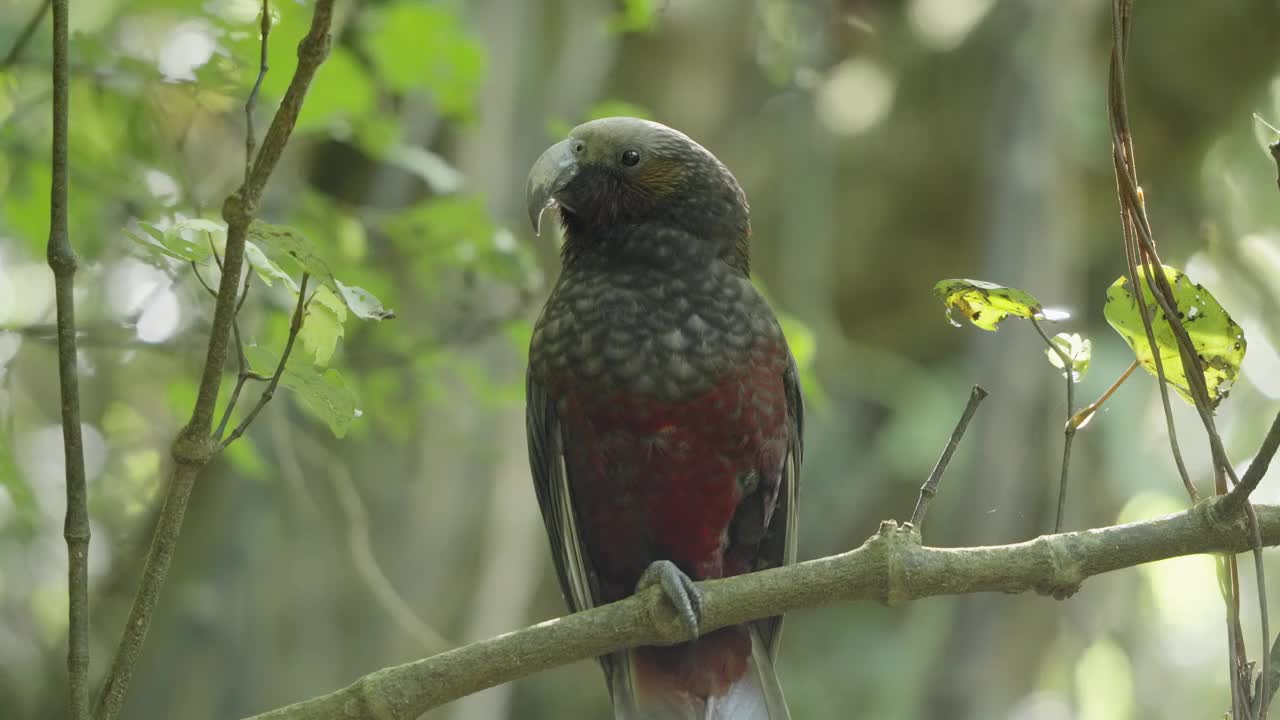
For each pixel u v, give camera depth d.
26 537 12.24
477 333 9.65
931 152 18.05
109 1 9.50
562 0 13.05
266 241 5.03
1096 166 17.09
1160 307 5.89
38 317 13.47
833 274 18.67
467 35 10.05
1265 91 17.20
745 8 15.77
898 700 17.41
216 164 11.70
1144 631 18.02
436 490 11.21
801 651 19.09
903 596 5.83
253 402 10.48
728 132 16.55
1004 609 14.39
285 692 10.84
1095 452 17.22
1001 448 14.19
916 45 17.95
